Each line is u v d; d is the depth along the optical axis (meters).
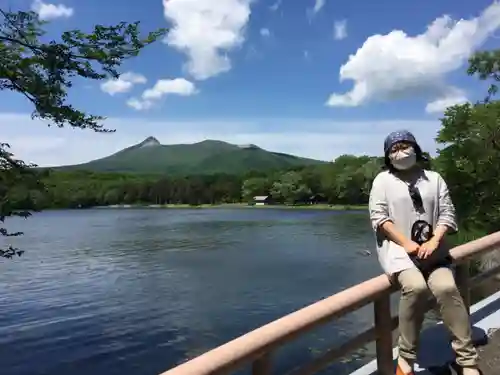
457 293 2.50
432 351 3.02
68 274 40.94
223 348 1.69
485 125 25.45
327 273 37.62
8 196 6.50
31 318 26.78
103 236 74.69
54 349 21.44
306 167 182.12
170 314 26.53
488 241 3.31
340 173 154.25
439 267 2.58
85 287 35.12
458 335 2.52
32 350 21.42
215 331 23.23
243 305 28.05
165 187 195.62
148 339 22.30
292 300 28.86
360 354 13.78
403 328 2.54
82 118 7.02
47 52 6.54
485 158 24.83
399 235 2.58
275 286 33.03
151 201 193.50
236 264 43.66
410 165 2.68
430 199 2.64
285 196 164.62
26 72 6.56
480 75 23.25
